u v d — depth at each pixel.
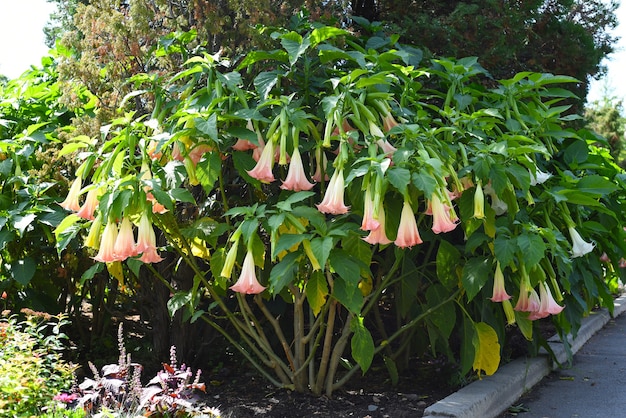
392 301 6.77
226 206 4.41
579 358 6.85
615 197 6.12
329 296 4.38
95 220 4.01
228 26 4.88
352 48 5.34
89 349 5.86
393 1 7.10
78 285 6.16
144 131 4.34
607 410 4.95
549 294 4.44
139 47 4.70
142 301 5.82
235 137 4.36
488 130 4.66
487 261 4.48
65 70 4.84
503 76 7.28
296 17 5.02
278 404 4.59
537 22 7.64
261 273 4.76
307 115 3.97
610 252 6.15
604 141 6.36
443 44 6.61
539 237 4.20
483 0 6.92
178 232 4.52
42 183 5.34
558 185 5.09
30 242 5.61
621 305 10.20
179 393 3.58
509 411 4.94
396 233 4.07
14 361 3.54
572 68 7.80
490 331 4.68
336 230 3.78
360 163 3.90
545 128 5.06
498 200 4.37
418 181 3.61
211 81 4.25
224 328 5.92
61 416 3.21
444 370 5.46
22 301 5.69
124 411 3.58
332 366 4.77
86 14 4.80
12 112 6.16
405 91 4.52
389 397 4.82
